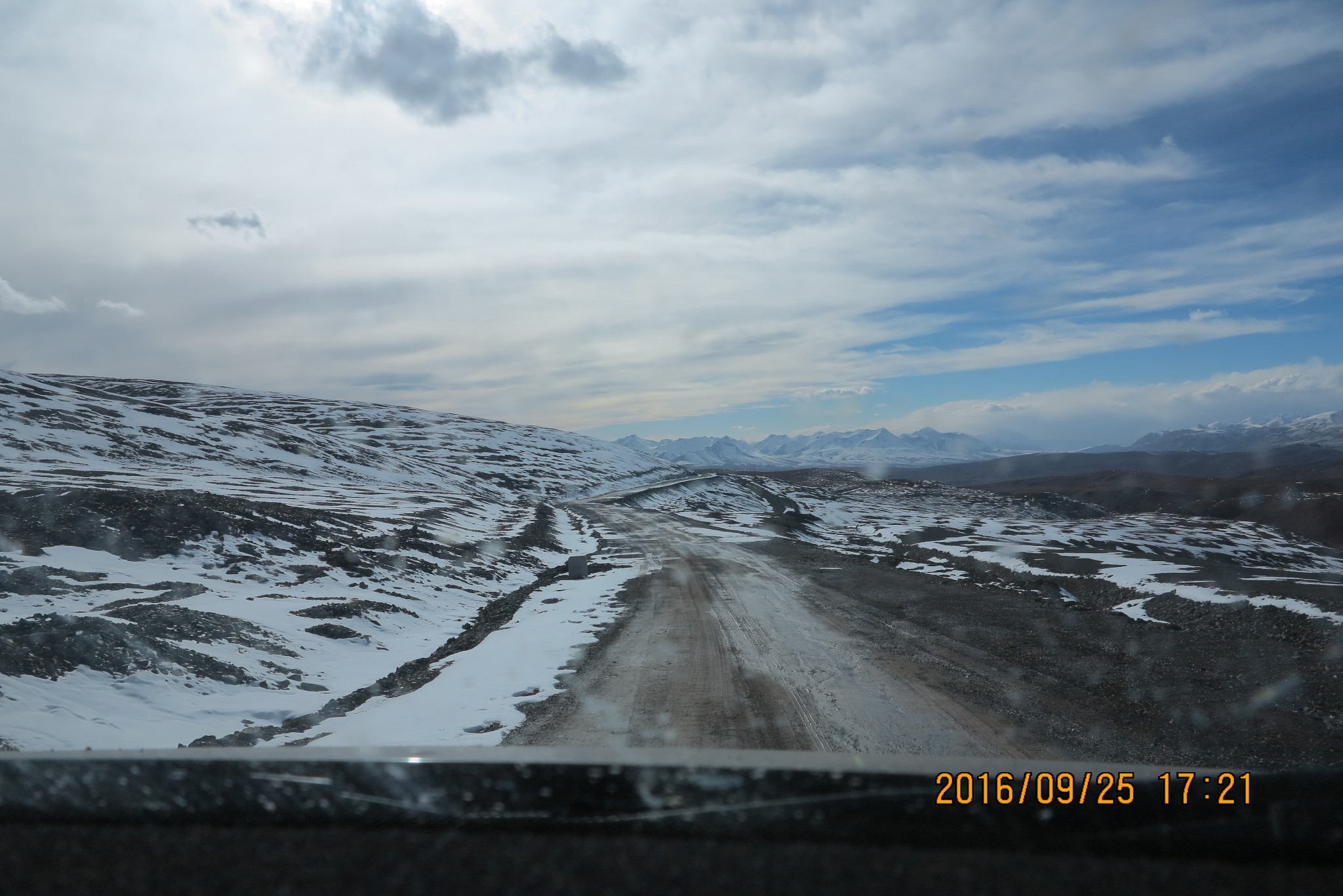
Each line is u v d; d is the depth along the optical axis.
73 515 19.98
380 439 136.50
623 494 91.75
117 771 1.31
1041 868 1.05
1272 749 6.14
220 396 170.00
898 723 7.49
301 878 1.00
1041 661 9.94
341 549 22.30
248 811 1.26
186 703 9.02
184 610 11.85
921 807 1.17
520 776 1.25
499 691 9.70
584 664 11.18
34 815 1.28
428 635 15.23
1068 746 6.52
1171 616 12.70
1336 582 14.99
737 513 77.38
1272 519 116.12
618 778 1.23
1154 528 66.75
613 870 1.03
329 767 1.28
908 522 62.88
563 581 24.78
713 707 8.43
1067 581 17.08
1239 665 8.95
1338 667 8.40
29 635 9.24
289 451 79.44
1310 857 1.09
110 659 9.29
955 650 10.95
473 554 26.97
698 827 1.18
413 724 8.34
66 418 63.12
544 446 152.88
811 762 1.23
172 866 1.06
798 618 14.69
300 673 11.05
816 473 165.25
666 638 13.11
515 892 0.95
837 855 1.11
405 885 0.98
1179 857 1.11
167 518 20.80
